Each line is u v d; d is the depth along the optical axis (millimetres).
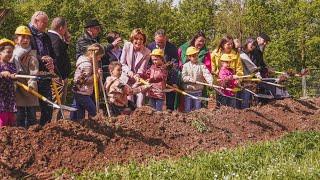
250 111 13164
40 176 7867
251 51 14852
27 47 9078
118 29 44094
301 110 14734
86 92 10406
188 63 12359
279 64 40406
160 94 11500
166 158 9266
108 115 10062
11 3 38156
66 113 12594
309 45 39719
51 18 41062
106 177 7445
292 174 7582
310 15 40094
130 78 11312
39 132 8555
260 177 7496
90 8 42312
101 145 9008
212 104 13703
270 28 42500
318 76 24516
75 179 7535
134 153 9172
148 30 44812
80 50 10906
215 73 13188
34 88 8812
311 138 10727
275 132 12727
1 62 8586
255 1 43156
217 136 11102
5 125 8648
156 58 11453
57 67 10344
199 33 12789
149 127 10133
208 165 8133
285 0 41781
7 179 7617
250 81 14227
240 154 9094
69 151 8523
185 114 11320
